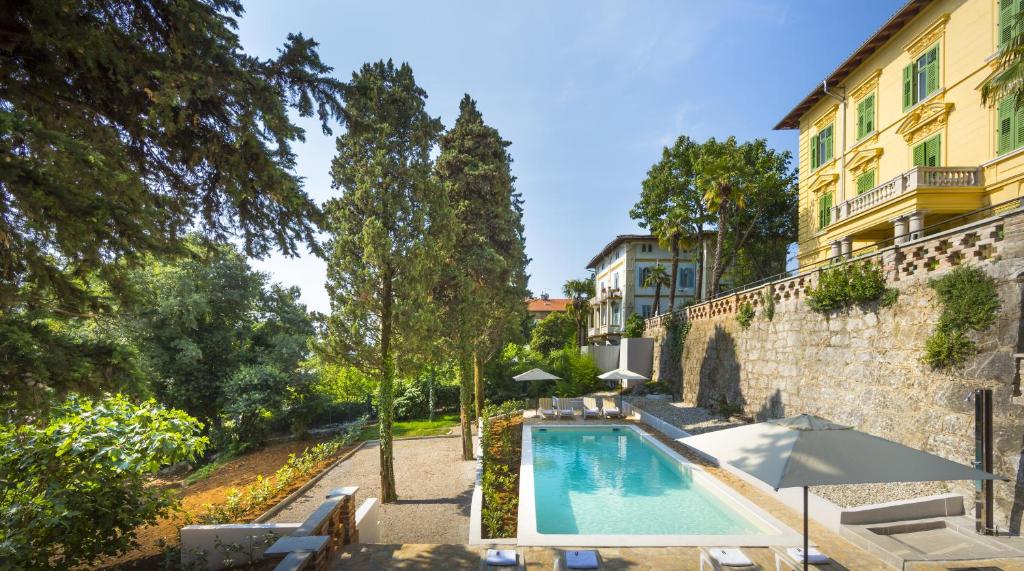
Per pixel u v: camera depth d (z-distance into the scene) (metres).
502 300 21.42
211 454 24.03
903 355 11.44
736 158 29.48
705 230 37.56
